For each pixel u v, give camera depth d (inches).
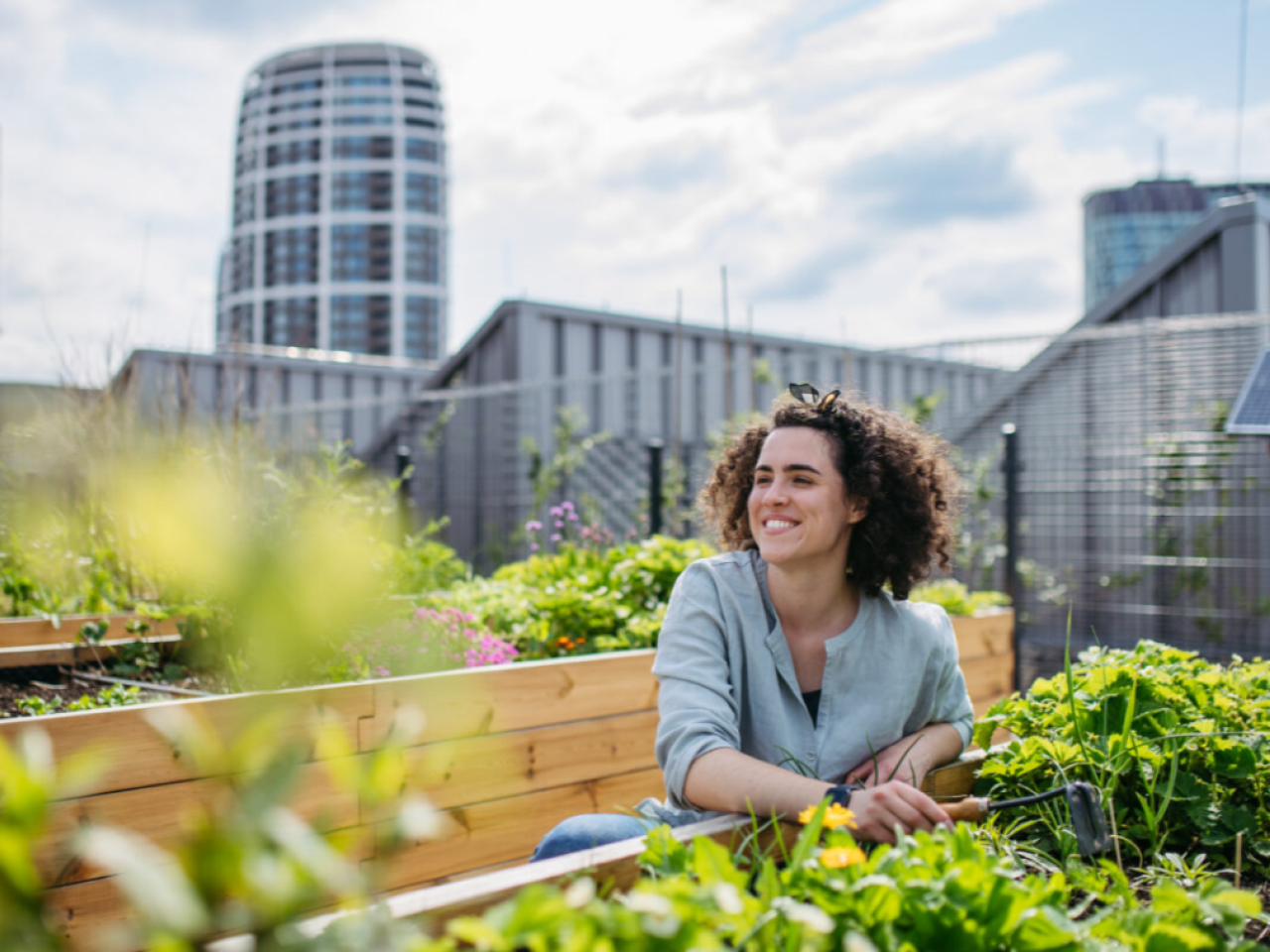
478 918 40.3
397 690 89.1
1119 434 224.7
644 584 157.6
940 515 74.9
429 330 2309.3
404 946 25.7
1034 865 58.6
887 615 70.8
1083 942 37.9
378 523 105.0
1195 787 65.0
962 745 71.4
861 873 38.6
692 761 59.8
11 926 19.4
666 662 66.8
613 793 111.7
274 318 2287.2
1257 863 63.4
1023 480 247.1
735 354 352.5
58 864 70.2
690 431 348.8
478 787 98.0
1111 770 64.1
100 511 127.3
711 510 82.4
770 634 68.4
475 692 97.7
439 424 359.6
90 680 115.9
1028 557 248.1
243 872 19.7
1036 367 245.0
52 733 70.6
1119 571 231.0
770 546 67.8
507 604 155.2
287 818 20.6
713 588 69.8
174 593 113.0
